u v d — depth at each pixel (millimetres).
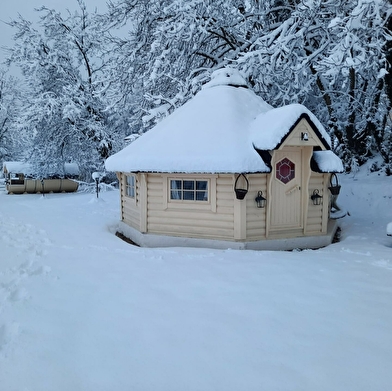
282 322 3496
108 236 8062
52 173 21422
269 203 6941
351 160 12867
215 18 11508
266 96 11844
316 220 7551
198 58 13328
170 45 11852
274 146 6402
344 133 13203
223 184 6887
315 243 7414
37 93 21188
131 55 13484
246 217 6836
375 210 10109
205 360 2846
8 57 20344
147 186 7699
